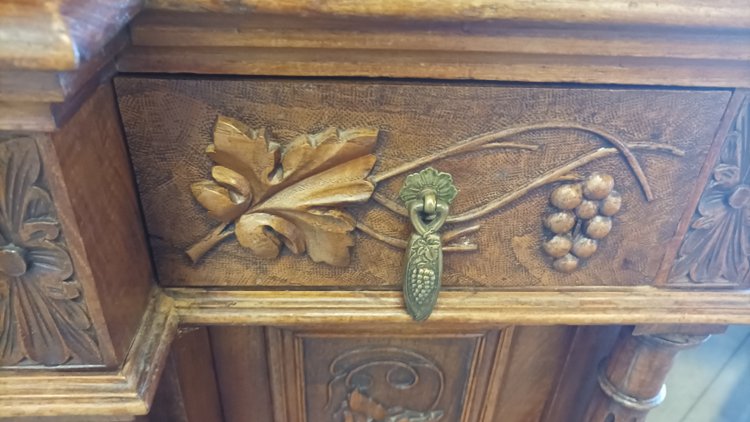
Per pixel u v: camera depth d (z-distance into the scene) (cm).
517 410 40
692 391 61
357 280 28
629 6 21
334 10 20
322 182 25
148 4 20
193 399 35
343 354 35
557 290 29
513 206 27
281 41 21
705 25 21
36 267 21
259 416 39
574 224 27
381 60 22
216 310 27
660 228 28
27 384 24
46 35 15
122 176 24
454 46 22
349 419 38
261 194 25
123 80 22
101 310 22
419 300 27
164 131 23
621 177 26
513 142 25
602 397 37
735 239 29
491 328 35
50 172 19
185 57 22
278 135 24
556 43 22
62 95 17
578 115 24
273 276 28
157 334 26
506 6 20
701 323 30
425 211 25
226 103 23
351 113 24
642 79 24
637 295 30
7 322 23
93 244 21
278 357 35
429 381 37
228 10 20
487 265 28
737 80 24
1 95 17
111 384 24
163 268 27
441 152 25
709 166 26
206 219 26
